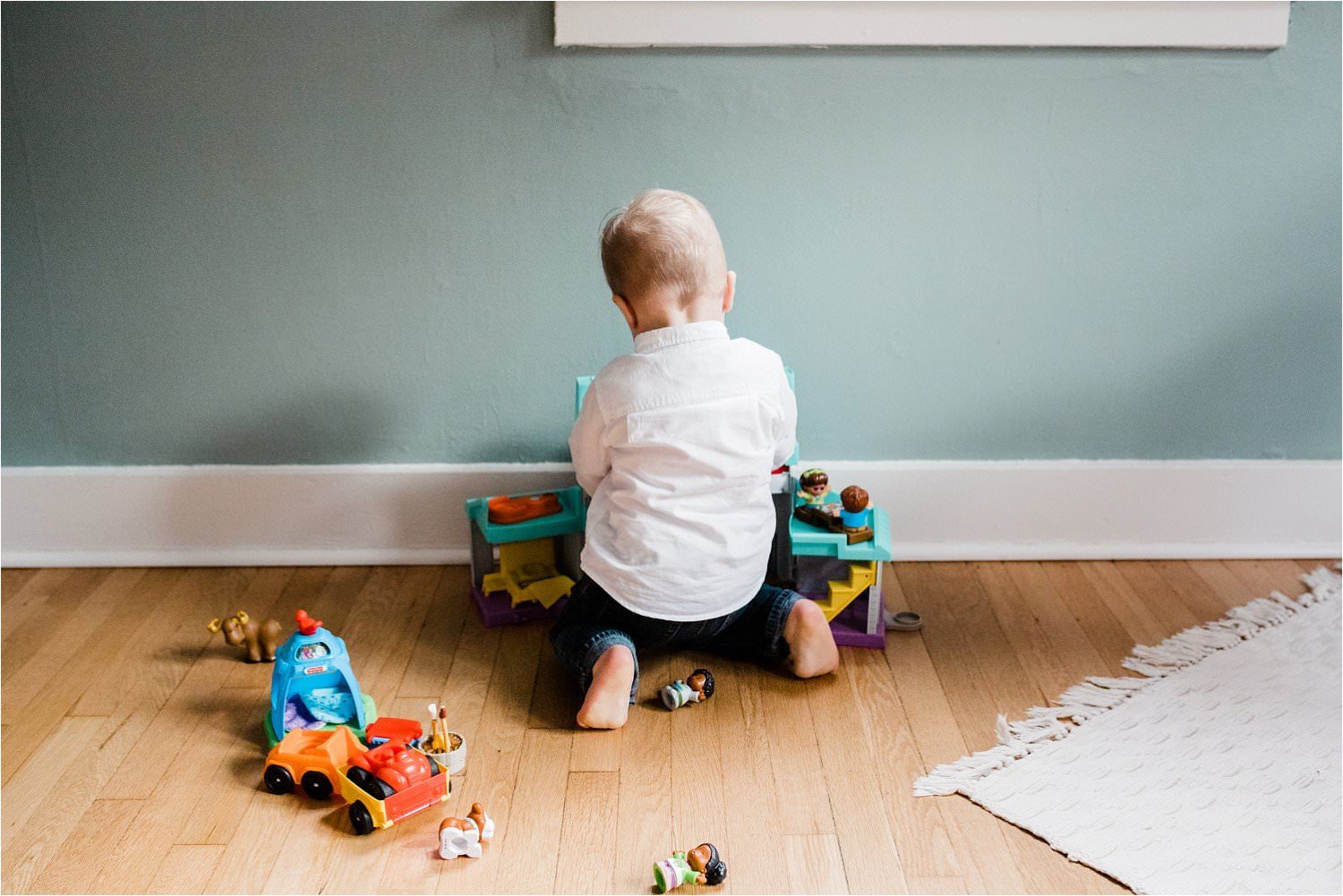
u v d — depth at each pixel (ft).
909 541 6.10
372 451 5.95
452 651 5.27
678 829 4.10
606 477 4.90
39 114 5.33
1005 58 5.33
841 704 4.83
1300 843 3.98
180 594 5.76
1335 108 5.42
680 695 4.75
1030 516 6.06
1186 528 6.07
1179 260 5.66
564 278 5.66
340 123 5.38
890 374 5.85
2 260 5.56
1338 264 5.67
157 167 5.43
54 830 4.10
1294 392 5.89
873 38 5.25
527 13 5.24
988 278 5.68
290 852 4.00
